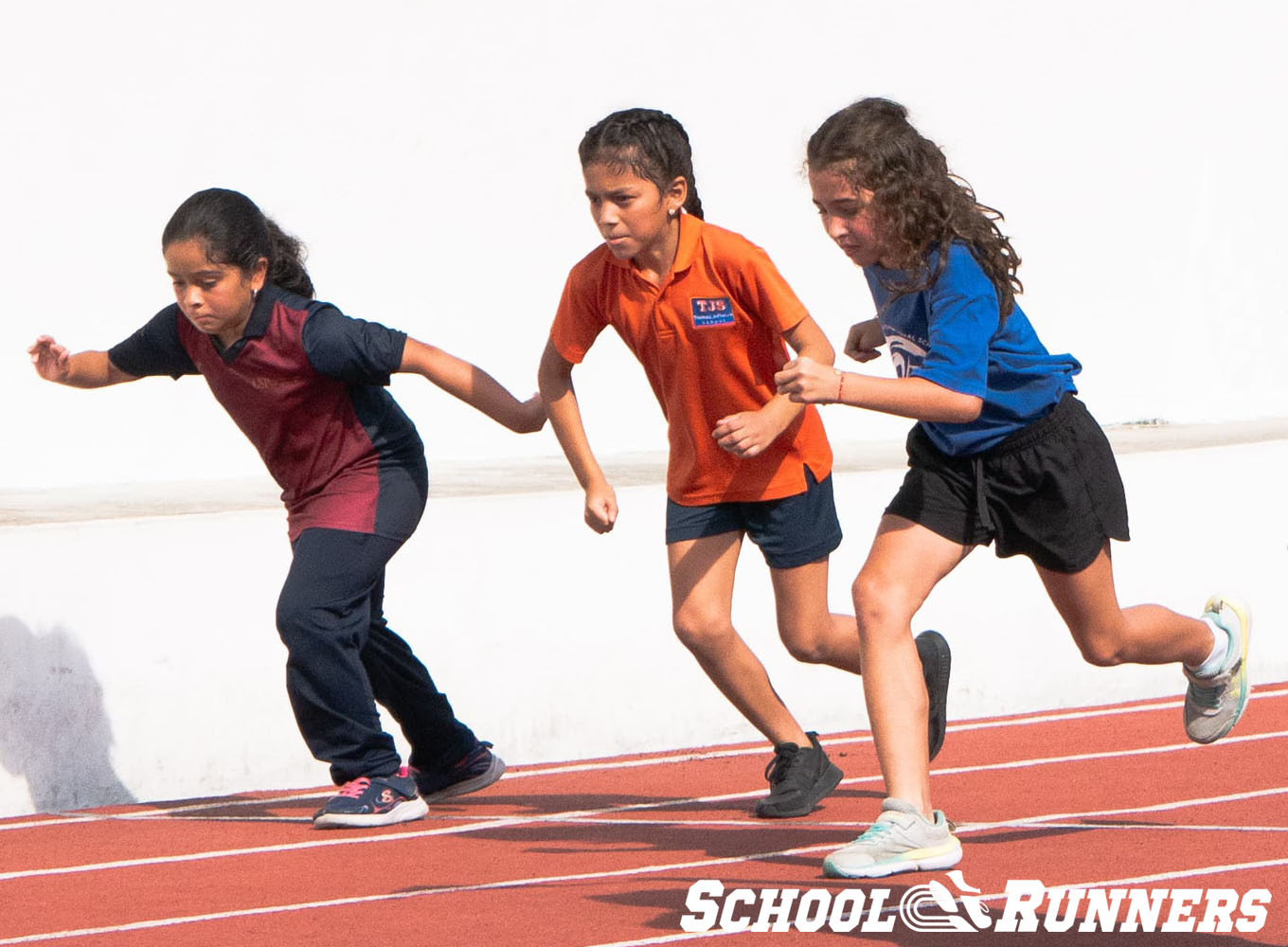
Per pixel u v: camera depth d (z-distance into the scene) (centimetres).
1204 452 1486
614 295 939
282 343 966
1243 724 1327
